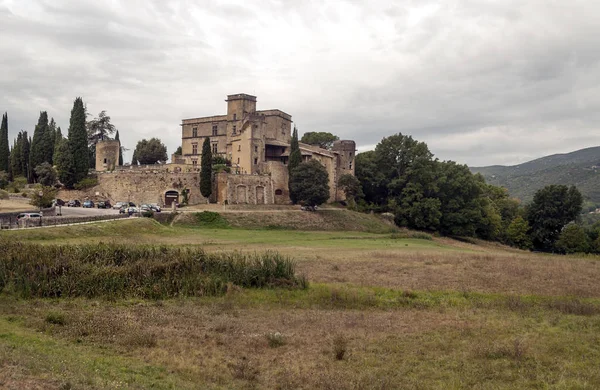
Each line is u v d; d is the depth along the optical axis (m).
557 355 26.30
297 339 28.28
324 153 131.62
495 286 45.31
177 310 34.56
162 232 75.69
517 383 22.27
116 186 111.88
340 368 23.67
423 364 24.55
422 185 127.44
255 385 21.39
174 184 111.62
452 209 125.06
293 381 21.72
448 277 49.03
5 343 23.78
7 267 38.56
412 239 104.00
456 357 25.64
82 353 24.08
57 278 38.09
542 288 44.91
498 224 134.12
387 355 25.78
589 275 52.88
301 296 39.62
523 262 62.09
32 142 125.56
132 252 42.97
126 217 80.81
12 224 62.28
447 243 107.00
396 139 137.50
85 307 34.47
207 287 40.00
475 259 63.56
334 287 41.72
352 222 113.50
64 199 110.06
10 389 16.47
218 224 95.50
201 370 22.75
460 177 126.19
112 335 27.81
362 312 35.44
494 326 31.56
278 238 82.88
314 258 58.12
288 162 123.06
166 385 20.19
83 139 114.25
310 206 116.19
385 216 127.44
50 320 29.95
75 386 17.70
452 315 34.62
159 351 25.28
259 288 41.53
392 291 41.59
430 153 132.38
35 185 113.12
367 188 139.62
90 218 71.56
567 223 126.19
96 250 42.53
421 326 31.47
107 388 18.25
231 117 137.75
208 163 110.81
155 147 154.88
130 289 38.72
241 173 118.50
